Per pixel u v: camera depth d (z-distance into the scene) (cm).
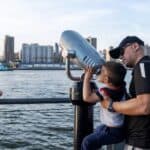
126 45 372
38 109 2825
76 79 385
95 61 371
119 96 366
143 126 356
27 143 1659
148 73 346
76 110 384
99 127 379
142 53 371
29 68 16038
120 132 372
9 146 1609
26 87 5869
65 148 1567
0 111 2758
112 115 369
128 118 369
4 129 2030
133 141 362
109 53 379
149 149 356
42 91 4928
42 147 1586
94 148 376
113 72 364
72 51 374
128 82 375
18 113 2662
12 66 16400
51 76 11469
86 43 380
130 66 376
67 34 381
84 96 369
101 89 367
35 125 2153
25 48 15725
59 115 2489
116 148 395
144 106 343
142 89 344
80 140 382
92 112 387
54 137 1784
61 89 5266
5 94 4456
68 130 1966
